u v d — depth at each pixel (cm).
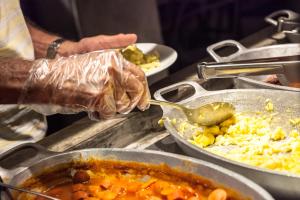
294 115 109
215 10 297
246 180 84
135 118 112
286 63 111
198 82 127
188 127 107
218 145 104
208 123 106
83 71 92
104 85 91
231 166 88
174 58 145
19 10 128
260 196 81
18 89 95
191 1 302
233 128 106
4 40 124
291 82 113
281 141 104
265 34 158
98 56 93
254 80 118
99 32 211
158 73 139
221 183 86
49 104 95
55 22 226
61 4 217
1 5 124
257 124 107
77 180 94
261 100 111
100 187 92
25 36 129
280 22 151
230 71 109
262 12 306
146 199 89
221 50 147
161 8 304
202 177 88
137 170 94
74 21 218
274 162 94
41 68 94
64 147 105
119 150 94
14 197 88
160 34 218
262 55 135
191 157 91
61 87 93
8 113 129
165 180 92
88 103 93
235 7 290
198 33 296
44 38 140
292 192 85
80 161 95
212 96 111
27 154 98
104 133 108
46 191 93
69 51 136
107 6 205
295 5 292
